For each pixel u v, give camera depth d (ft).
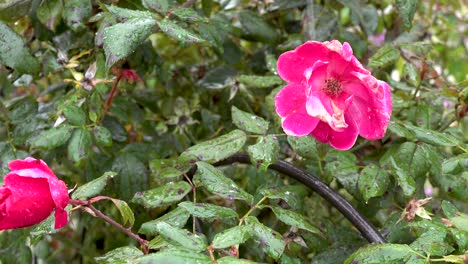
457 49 3.49
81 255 3.03
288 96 1.67
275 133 2.14
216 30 2.31
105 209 2.43
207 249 1.53
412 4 2.06
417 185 2.06
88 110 2.24
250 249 1.96
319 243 1.97
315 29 2.54
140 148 2.33
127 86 2.43
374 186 1.90
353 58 1.59
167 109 2.76
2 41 2.05
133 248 1.69
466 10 3.42
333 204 1.94
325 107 1.60
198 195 2.16
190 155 1.91
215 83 2.68
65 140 2.06
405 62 2.32
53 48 2.35
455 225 1.60
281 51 2.59
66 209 1.71
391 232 1.90
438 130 2.22
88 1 2.12
